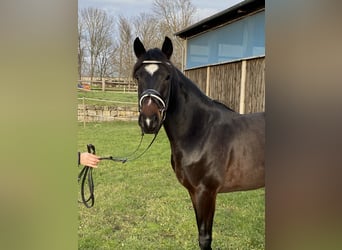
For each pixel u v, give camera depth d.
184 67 5.73
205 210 2.01
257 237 2.40
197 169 2.00
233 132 2.06
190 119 1.99
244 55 4.57
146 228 2.55
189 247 2.32
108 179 3.49
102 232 2.48
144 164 3.96
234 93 4.34
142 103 1.80
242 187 2.11
